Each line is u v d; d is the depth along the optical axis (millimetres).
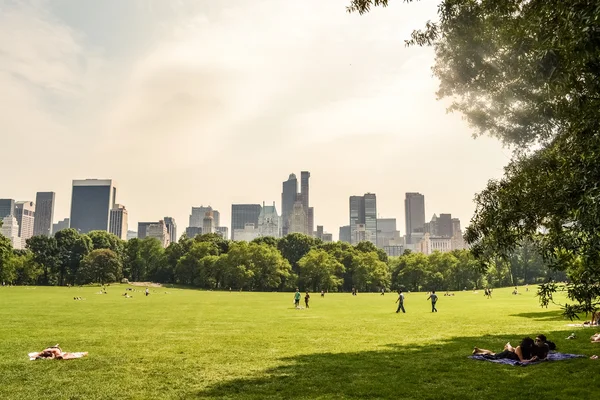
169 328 28938
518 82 15938
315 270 140375
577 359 16062
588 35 9562
